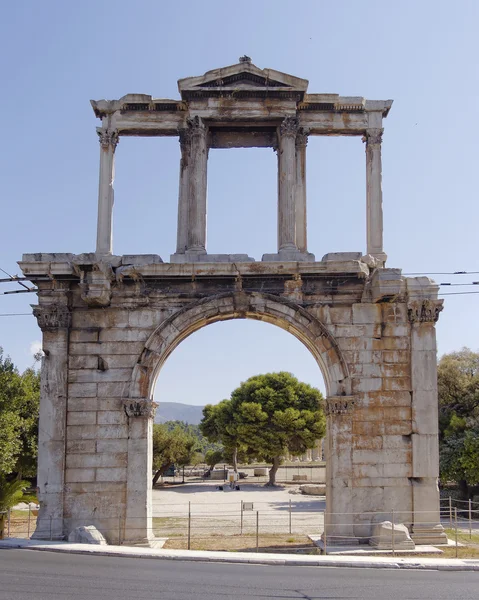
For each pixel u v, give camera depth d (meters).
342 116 29.98
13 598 15.46
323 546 26.50
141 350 27.81
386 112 30.31
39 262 26.81
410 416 27.48
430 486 26.92
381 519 26.75
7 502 33.09
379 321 28.08
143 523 26.67
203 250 28.52
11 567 19.89
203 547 27.36
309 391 76.12
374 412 27.48
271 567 21.33
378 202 29.47
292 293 28.17
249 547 27.45
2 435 34.41
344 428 27.28
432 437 27.22
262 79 29.08
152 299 28.14
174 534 32.94
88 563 21.12
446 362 54.28
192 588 17.09
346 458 27.09
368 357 27.86
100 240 28.91
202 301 27.88
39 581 17.64
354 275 27.55
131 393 27.45
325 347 27.81
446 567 21.48
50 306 27.73
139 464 27.05
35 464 42.66
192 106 29.17
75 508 26.81
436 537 26.47
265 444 72.44
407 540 25.39
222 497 60.62
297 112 29.83
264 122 29.73
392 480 27.05
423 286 27.88
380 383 27.69
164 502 55.19
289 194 28.67
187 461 80.25
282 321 28.33
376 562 21.89
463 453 45.19
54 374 27.47
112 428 27.33
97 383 27.64
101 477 27.03
